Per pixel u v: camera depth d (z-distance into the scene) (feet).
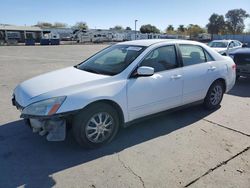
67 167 10.03
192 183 9.04
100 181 9.15
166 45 13.76
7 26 183.42
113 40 195.42
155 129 13.78
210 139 12.60
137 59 12.35
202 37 213.25
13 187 8.79
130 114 12.13
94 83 11.06
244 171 9.78
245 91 23.43
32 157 10.75
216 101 17.15
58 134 10.46
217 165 10.19
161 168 9.98
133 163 10.34
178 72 13.87
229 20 279.90
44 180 9.19
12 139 12.41
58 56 61.36
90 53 72.43
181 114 16.20
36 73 33.01
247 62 26.21
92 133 11.22
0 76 30.27
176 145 11.93
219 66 16.52
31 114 10.07
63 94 10.28
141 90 12.16
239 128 14.02
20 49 91.61
